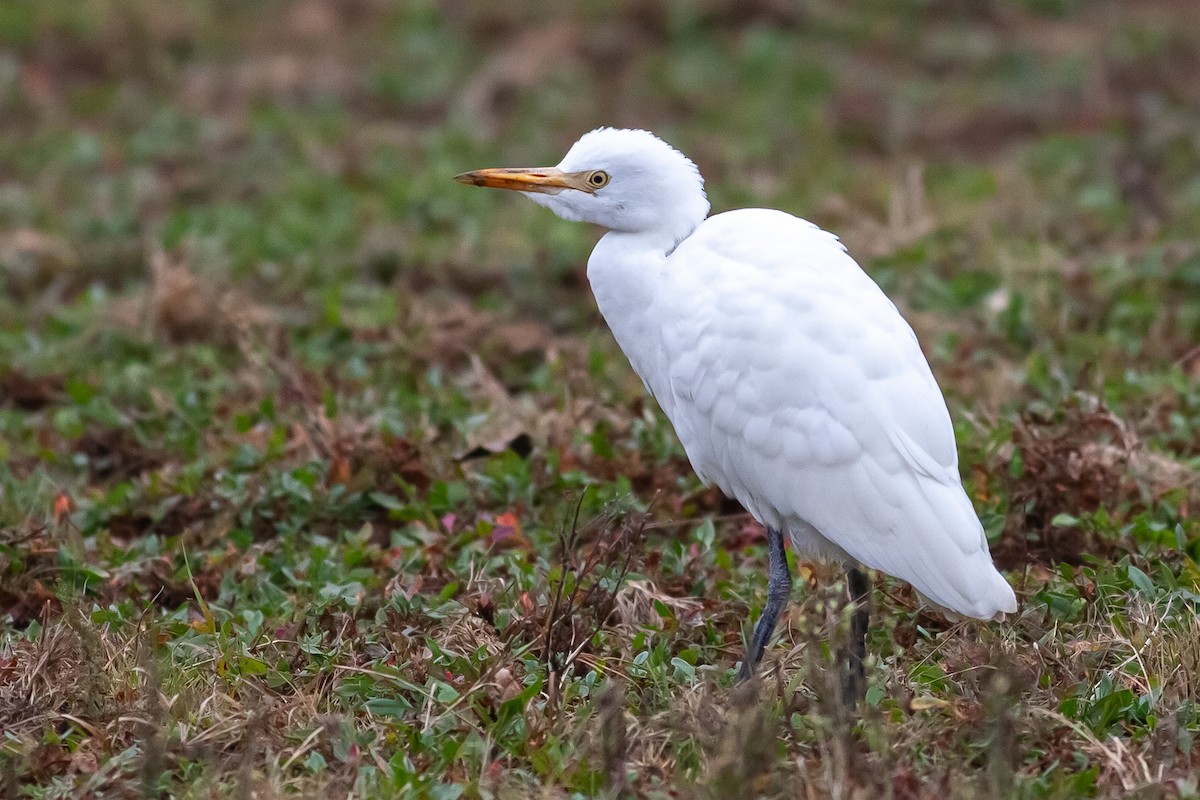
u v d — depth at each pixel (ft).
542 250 54.65
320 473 36.70
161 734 24.86
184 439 39.50
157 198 62.75
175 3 87.81
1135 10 91.45
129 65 80.38
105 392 43.34
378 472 36.63
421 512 35.27
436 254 55.36
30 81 76.89
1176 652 27.48
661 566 32.40
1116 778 24.16
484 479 36.04
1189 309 47.01
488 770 24.66
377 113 76.43
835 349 26.48
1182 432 38.04
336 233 56.80
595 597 29.58
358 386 43.27
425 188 62.13
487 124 73.77
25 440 40.86
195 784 23.79
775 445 26.84
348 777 24.31
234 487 36.06
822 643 27.50
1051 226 55.62
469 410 40.91
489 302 51.49
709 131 72.33
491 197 62.64
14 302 52.49
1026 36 86.79
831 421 26.35
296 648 28.86
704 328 27.55
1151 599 29.53
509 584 31.19
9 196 61.72
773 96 76.38
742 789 22.58
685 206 29.30
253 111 73.72
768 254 27.45
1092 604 29.76
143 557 33.58
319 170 65.72
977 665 27.02
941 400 27.04
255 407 41.57
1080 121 72.33
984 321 46.80
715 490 36.27
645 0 86.43
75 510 36.29
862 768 23.34
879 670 27.50
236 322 44.34
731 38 84.99
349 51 83.92
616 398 41.78
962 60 83.15
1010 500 33.83
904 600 30.89
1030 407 39.40
